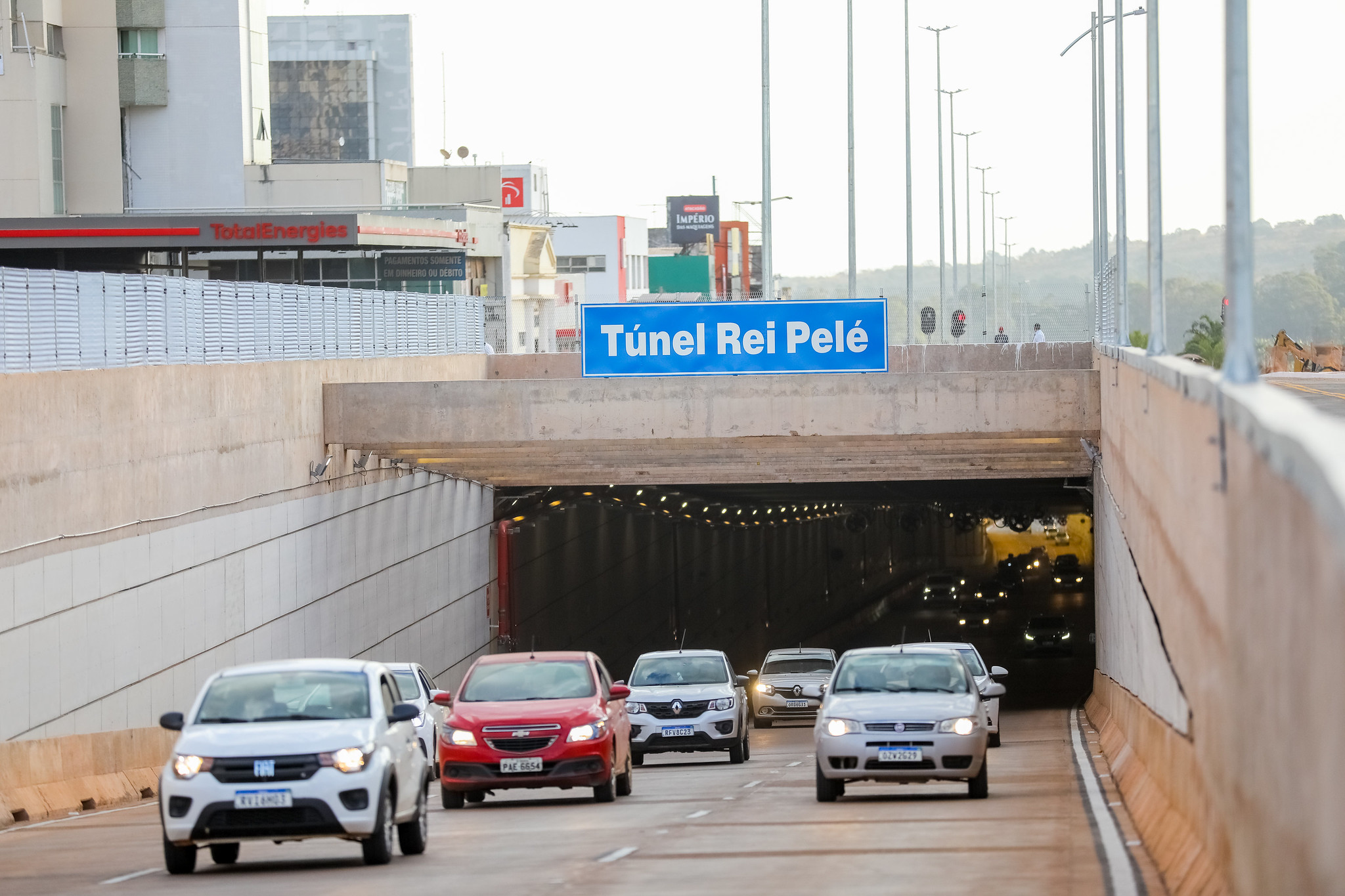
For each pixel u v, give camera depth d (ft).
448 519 513.04
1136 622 247.91
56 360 277.44
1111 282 411.13
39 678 261.24
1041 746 317.01
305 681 162.20
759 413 433.07
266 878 147.13
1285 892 74.95
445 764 222.48
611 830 183.93
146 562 305.32
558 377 596.70
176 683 317.83
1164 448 181.47
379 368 465.06
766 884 131.95
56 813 242.37
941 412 428.56
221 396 345.51
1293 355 580.71
